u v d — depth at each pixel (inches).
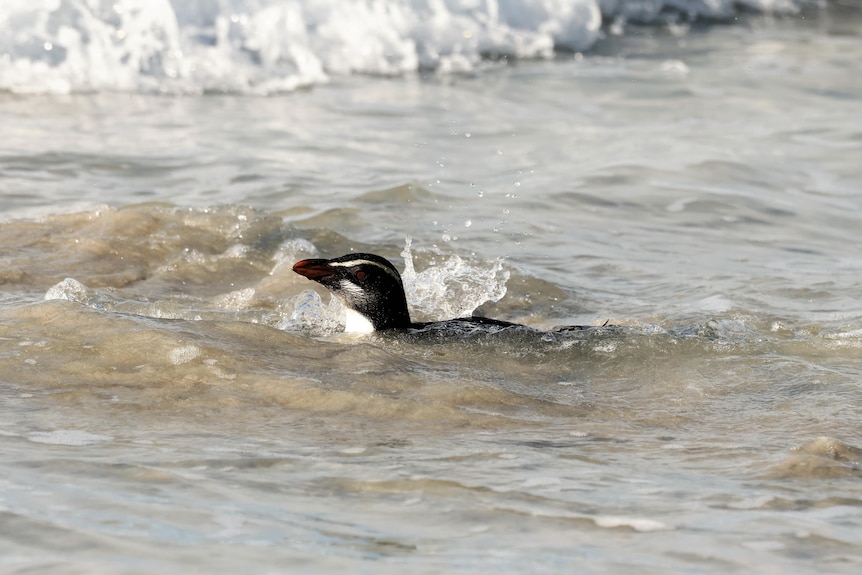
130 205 1181.1
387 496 500.7
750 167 1435.8
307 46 1844.2
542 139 1531.7
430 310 954.1
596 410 680.4
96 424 607.2
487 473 538.9
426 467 545.6
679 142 1531.7
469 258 1078.4
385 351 772.6
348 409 649.6
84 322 767.7
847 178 1408.7
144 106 1601.9
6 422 603.2
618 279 1045.2
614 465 563.2
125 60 1701.5
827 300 984.9
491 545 445.4
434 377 722.8
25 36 1664.6
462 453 573.3
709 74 1931.6
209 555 424.2
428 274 1027.9
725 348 807.1
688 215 1257.4
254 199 1230.9
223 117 1569.9
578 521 475.8
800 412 679.7
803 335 872.9
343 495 500.4
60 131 1451.8
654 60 2041.1
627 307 961.5
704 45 2176.4
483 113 1657.2
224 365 706.8
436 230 1160.8
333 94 1727.4
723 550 446.0
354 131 1531.7
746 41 2223.2
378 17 1931.6
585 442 608.1
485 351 791.7
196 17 1793.8
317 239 1101.7
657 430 641.6
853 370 774.5
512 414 660.7
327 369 721.0
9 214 1141.1
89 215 1128.2
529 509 489.1
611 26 2285.9
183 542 435.8
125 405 644.7
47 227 1093.1
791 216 1268.5
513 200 1273.4
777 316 928.3
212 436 591.5
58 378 684.7
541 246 1131.3
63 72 1656.0
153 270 1008.9
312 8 1897.1
